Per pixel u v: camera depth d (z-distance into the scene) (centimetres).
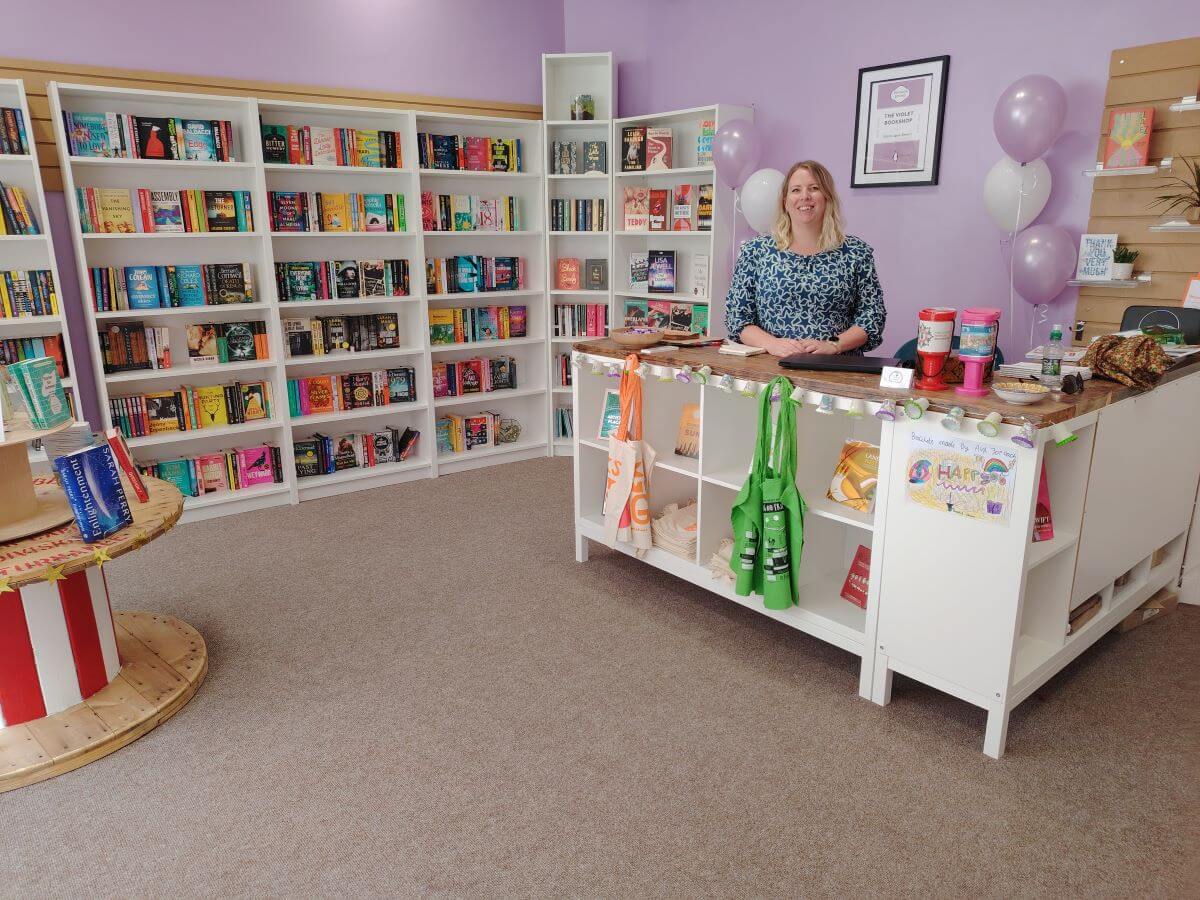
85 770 225
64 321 373
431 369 484
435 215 476
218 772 223
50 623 235
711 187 462
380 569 357
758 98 473
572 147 504
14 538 226
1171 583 308
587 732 239
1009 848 192
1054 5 354
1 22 368
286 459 442
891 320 438
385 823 203
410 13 476
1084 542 235
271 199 428
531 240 525
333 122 457
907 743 232
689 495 351
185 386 429
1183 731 235
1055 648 240
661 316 509
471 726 243
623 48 530
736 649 286
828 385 237
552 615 313
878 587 241
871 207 435
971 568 217
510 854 192
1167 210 333
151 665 267
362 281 459
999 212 356
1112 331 356
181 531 404
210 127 403
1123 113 335
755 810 206
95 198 385
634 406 305
